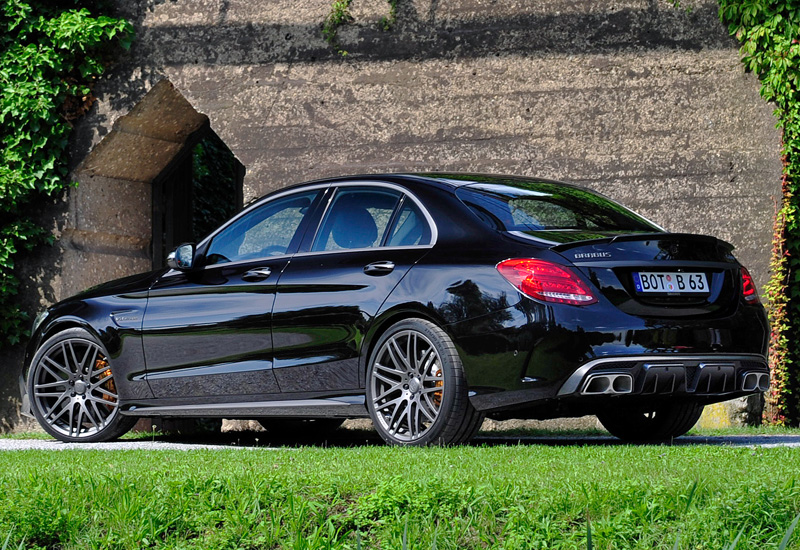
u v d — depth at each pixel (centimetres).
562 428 1677
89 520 615
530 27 1755
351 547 571
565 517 571
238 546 584
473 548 555
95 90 1928
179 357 1149
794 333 1725
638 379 902
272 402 1077
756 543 539
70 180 1936
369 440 1291
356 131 1806
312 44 1830
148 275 1227
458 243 968
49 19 1919
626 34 1727
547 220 989
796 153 1669
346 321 1012
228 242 1155
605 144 1725
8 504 618
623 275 920
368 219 1048
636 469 673
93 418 1240
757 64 1681
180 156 2130
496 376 917
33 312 1930
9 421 1911
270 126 1839
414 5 1794
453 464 727
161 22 1897
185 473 687
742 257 1688
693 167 1702
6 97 1897
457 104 1775
